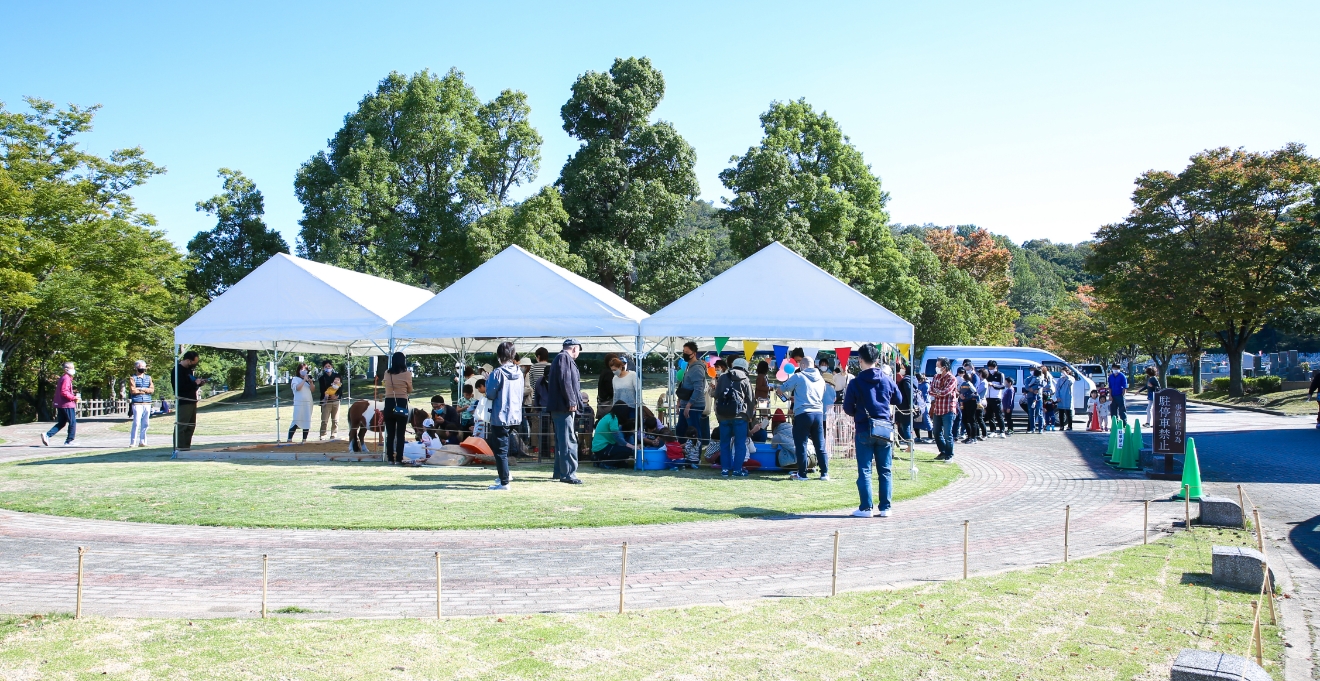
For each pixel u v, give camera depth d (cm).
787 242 3869
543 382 1236
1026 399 2283
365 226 3800
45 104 3139
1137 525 920
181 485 1135
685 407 1442
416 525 862
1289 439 2070
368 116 4072
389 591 612
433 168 4069
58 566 689
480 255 3691
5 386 3638
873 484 1212
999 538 835
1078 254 14612
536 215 3747
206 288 4119
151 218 3338
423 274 4097
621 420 1428
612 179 4150
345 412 2786
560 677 429
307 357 5525
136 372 1805
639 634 503
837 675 438
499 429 1127
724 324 1373
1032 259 13325
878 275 4572
